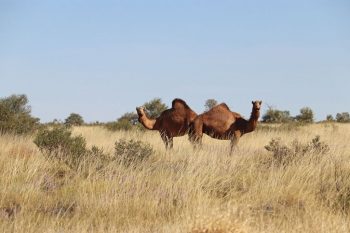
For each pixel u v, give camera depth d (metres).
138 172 21.45
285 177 20.95
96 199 17.98
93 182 19.83
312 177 21.16
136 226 16.00
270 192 19.42
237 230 14.04
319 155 23.83
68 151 25.05
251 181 20.75
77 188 19.80
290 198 19.06
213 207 16.61
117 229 15.84
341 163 23.16
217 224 14.03
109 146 30.86
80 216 16.92
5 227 15.33
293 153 24.89
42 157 24.91
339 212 17.48
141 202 17.75
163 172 21.86
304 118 95.94
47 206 17.97
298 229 15.37
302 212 17.50
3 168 22.08
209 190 19.69
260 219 16.62
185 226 14.81
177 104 31.08
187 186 19.41
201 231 14.06
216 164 22.70
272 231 15.21
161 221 16.64
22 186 19.38
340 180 20.31
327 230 15.26
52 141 25.94
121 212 17.20
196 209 16.81
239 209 17.41
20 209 17.39
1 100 49.31
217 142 36.44
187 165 22.64
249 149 29.02
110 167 21.61
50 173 22.83
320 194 19.58
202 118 30.34
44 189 20.20
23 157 24.98
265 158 26.09
